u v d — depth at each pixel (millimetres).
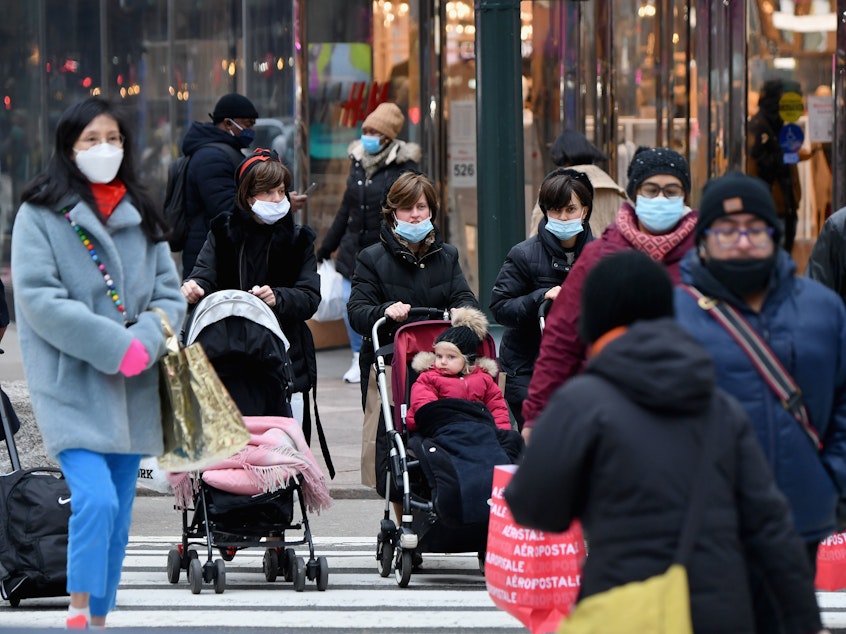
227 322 25078
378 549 26562
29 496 23359
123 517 20062
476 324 25891
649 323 12391
